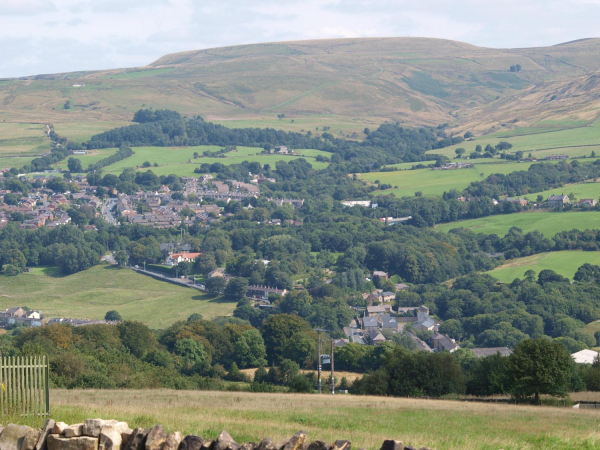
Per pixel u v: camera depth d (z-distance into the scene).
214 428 34.31
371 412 53.75
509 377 84.31
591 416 56.44
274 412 47.69
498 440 36.62
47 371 31.47
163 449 23.31
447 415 53.78
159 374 96.38
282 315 184.25
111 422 24.09
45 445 24.12
